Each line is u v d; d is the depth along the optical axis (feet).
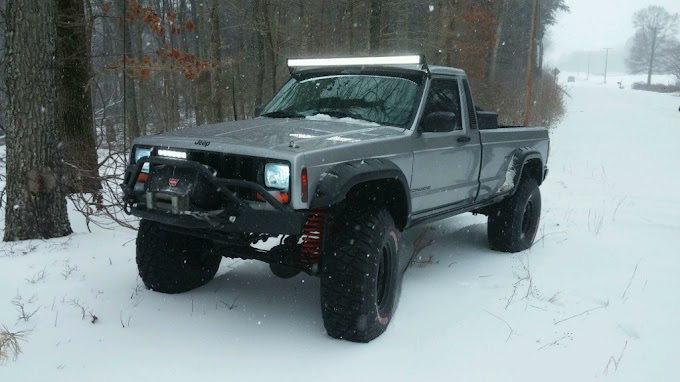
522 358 12.98
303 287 17.03
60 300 14.87
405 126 15.84
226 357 12.44
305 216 12.32
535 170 23.20
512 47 126.31
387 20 77.51
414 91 16.67
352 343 13.35
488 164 19.53
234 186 12.49
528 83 56.90
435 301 16.15
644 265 20.45
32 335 12.87
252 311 15.02
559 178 41.86
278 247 14.62
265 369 12.00
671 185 39.52
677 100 185.78
